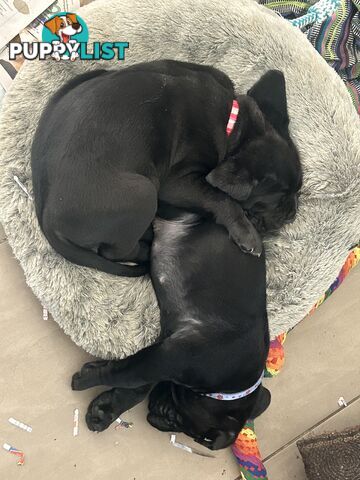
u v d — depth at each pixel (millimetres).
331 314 1022
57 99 773
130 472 885
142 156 730
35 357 879
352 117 926
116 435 887
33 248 845
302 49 925
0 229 911
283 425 963
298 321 931
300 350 998
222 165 756
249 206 819
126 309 866
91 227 719
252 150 770
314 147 907
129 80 735
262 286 812
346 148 910
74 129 704
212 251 811
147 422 899
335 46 1047
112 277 863
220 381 776
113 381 821
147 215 731
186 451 910
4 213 852
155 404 866
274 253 913
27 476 851
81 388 853
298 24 1038
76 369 892
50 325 893
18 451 852
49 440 864
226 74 907
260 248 802
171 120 756
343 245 926
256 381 789
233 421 780
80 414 880
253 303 796
